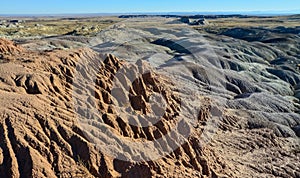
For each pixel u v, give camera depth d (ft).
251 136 123.24
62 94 83.76
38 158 65.31
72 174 65.41
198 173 82.53
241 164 99.40
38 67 90.02
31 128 69.41
